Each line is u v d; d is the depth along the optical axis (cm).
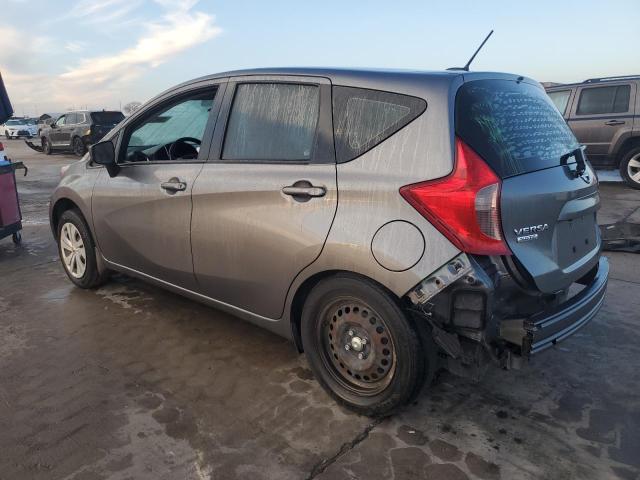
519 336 232
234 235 303
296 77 294
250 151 307
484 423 268
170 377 313
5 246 623
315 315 279
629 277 482
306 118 284
